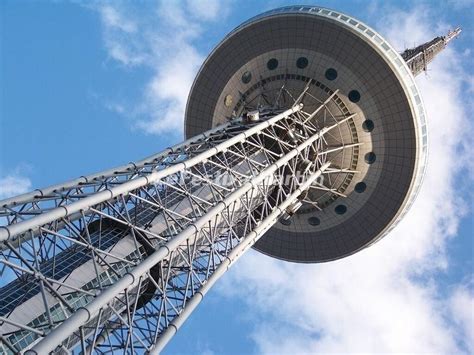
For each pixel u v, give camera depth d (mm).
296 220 73438
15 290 36625
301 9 65125
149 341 37656
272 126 60500
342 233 71938
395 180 66875
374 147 67000
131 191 42250
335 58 65312
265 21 66062
